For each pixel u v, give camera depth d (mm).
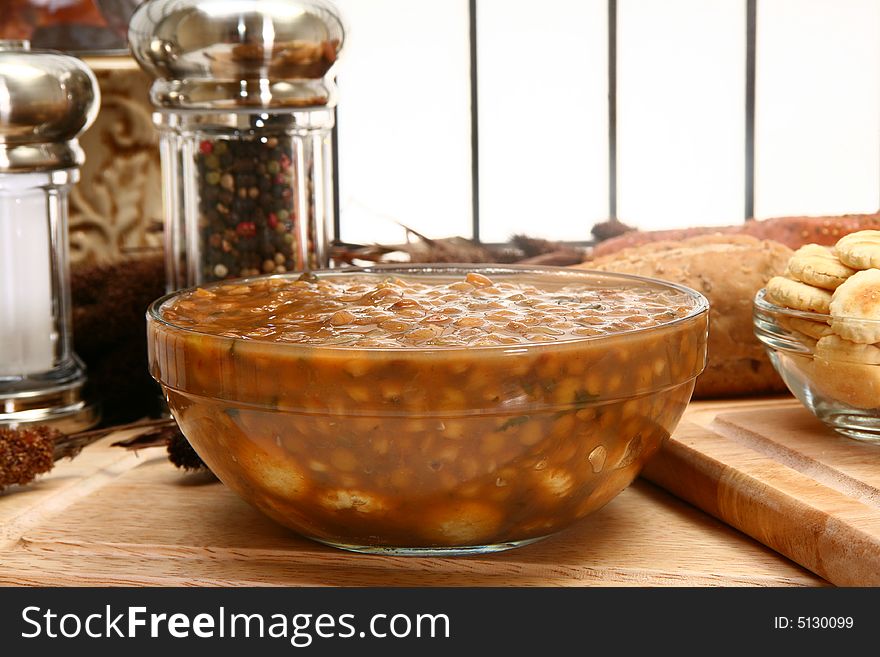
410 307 656
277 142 957
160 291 1066
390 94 2121
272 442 594
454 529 616
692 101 2137
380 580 654
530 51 2109
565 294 713
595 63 2115
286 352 571
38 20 1116
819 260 780
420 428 568
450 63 2111
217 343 593
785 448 792
